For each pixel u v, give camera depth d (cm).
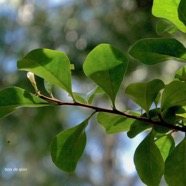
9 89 169
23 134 758
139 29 675
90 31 695
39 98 171
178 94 166
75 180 912
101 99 720
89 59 163
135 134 174
